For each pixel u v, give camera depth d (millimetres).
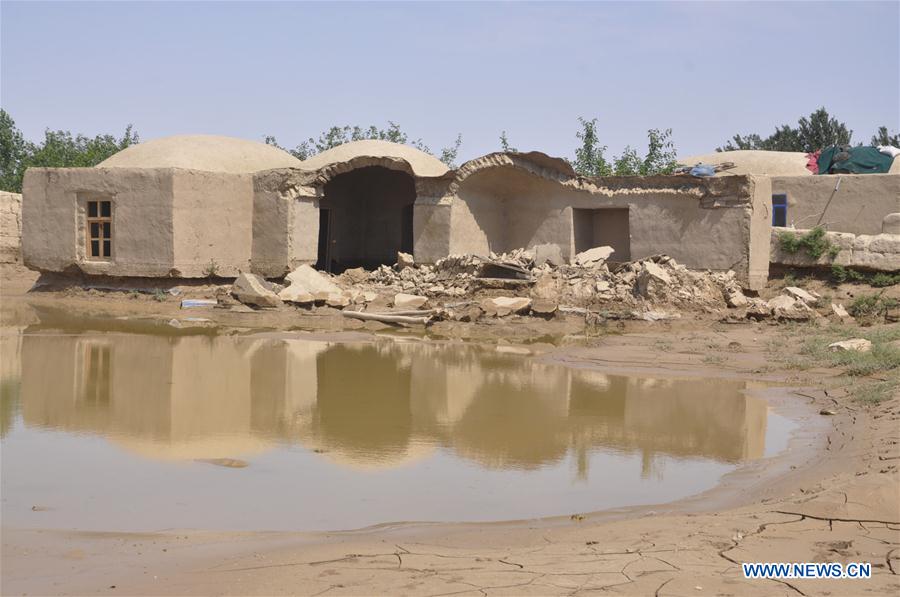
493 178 24844
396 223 29984
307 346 16078
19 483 7590
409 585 5035
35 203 24719
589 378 13141
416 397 11633
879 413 9734
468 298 21219
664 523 6316
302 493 7410
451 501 7242
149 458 8484
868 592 4840
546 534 6199
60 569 5504
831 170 27047
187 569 5453
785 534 5891
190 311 20953
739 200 21484
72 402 10953
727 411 10836
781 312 19047
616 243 25062
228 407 10867
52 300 23438
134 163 25703
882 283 21203
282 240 24484
